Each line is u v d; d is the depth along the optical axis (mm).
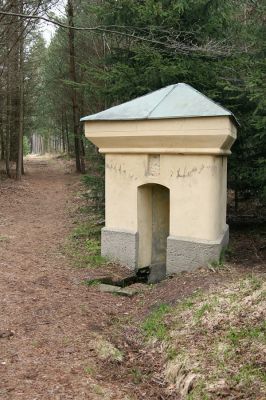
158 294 6332
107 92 10406
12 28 17312
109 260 7934
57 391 3697
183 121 6883
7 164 24344
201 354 4199
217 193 7180
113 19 10023
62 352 4441
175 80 9812
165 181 7414
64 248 8992
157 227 8172
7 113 23781
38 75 28562
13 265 7402
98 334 4961
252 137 9383
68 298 6039
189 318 5023
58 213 14289
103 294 6457
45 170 31203
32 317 5242
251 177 9992
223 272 6719
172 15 9508
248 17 11242
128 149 7590
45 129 43719
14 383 3789
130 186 7742
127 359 4527
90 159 11805
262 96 7891
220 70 9789
